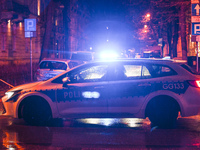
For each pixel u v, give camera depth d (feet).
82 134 24.14
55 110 27.37
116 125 27.61
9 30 110.93
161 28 169.89
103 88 27.04
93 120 30.07
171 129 25.98
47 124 28.04
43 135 23.81
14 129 25.90
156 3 101.04
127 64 27.50
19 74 89.51
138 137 23.21
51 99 27.35
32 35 58.34
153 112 26.91
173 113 26.84
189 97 26.58
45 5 145.48
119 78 27.32
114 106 26.96
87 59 78.79
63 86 27.30
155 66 27.37
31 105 27.68
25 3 119.85
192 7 57.16
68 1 139.44
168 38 163.73
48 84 27.76
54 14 158.51
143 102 26.76
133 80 27.09
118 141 22.04
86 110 27.17
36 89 27.61
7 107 28.19
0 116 32.14
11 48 112.37
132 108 26.86
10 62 110.11
